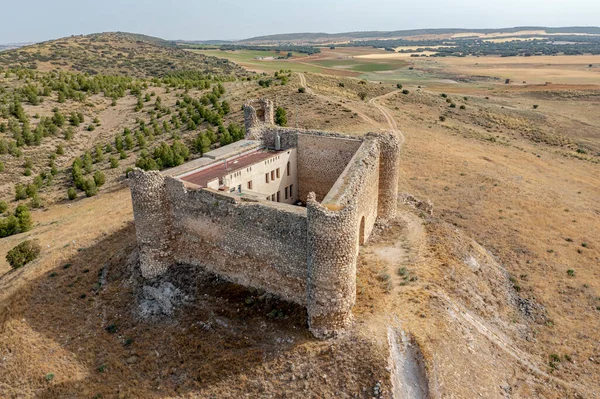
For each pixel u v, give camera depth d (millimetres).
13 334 28797
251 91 107312
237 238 29141
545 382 24312
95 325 29391
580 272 36594
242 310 27891
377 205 38156
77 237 42031
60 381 24891
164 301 29938
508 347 26719
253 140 42438
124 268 34531
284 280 27734
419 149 71000
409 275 29781
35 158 78875
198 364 25109
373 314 25875
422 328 24766
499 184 57031
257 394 22859
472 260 34688
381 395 21422
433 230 37531
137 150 80875
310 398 22156
